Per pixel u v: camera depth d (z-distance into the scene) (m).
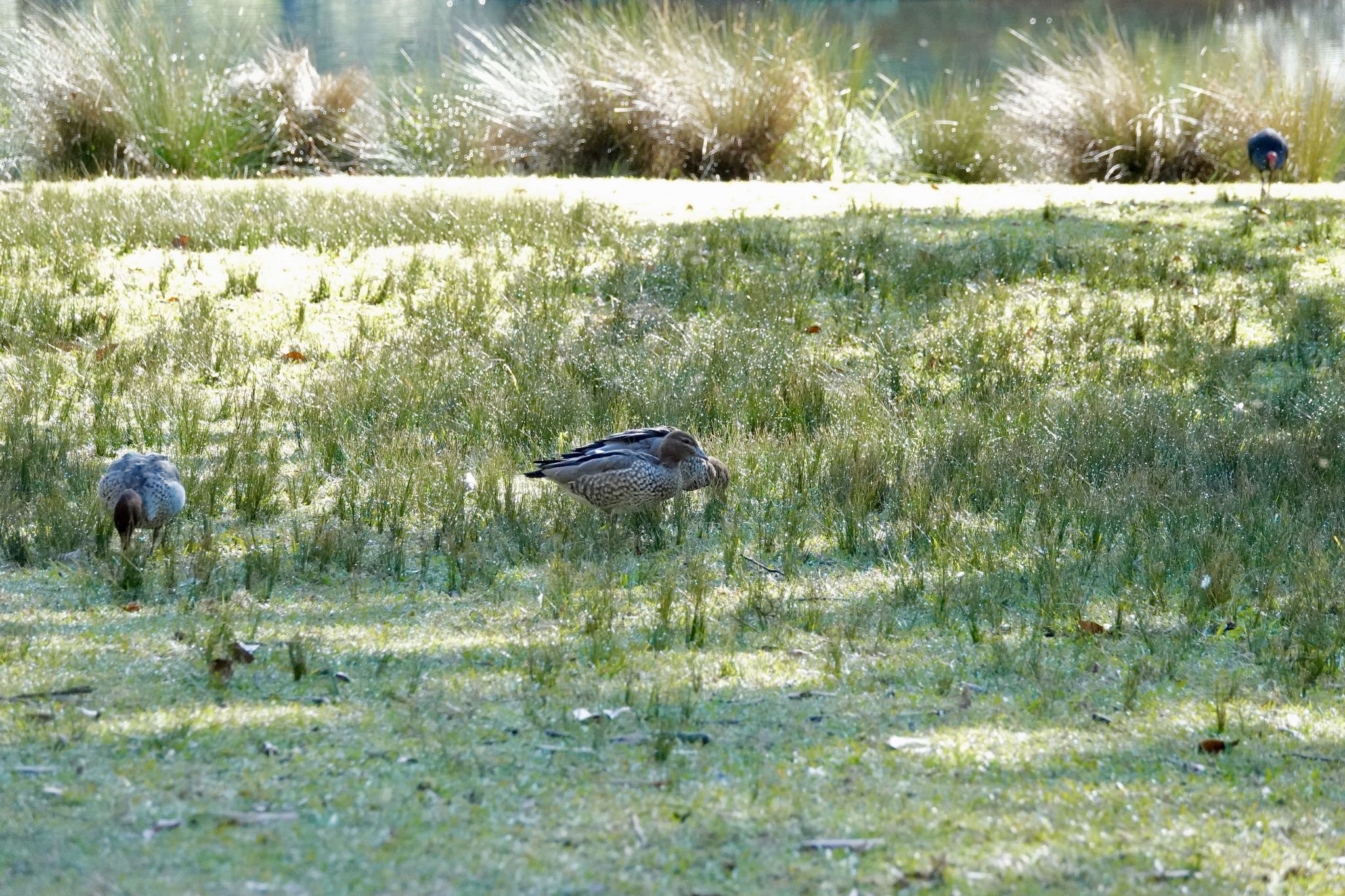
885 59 40.91
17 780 6.62
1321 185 24.38
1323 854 6.32
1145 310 16.78
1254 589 9.66
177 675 7.95
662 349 15.10
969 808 6.65
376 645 8.50
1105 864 6.18
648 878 5.96
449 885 5.86
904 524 10.79
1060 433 12.64
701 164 28.62
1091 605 9.42
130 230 19.53
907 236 20.03
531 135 29.67
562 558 10.08
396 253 19.05
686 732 7.38
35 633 8.49
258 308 16.66
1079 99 29.36
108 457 12.11
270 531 10.60
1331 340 15.65
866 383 14.11
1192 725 7.69
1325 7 49.62
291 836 6.20
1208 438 12.35
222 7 41.09
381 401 13.39
